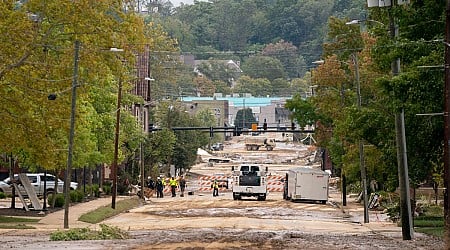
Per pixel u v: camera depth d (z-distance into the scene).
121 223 79.00
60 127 73.50
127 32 74.19
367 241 56.19
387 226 79.31
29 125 72.50
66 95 73.50
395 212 86.94
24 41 69.00
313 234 63.06
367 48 100.94
